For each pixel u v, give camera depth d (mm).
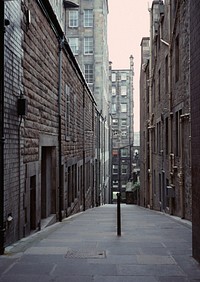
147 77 30234
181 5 14750
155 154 24953
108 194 57406
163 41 19000
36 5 10266
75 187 19922
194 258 6934
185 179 14336
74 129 18953
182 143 14539
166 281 5582
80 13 45844
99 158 37500
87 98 26234
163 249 7863
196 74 6836
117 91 79562
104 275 5875
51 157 13633
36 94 10391
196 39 6824
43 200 13180
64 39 14398
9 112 7863
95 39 45750
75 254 7293
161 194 21703
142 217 16797
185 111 14156
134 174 51875
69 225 13016
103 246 8195
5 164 7535
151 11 26141
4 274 5879
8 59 7750
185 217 14469
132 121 79375
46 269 6184
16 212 8383
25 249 7637
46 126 11867
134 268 6289
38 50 10633
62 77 14945
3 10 7152
